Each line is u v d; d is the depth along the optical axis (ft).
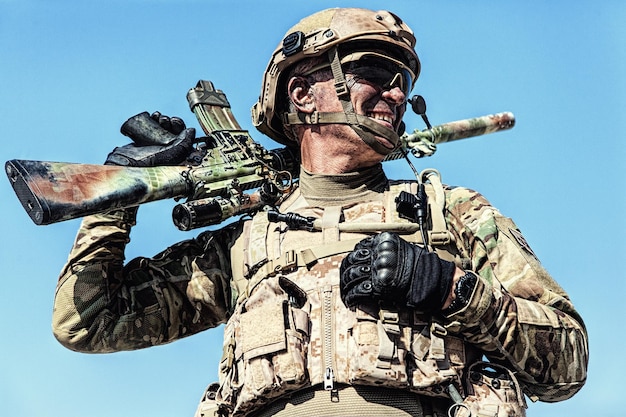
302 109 22.17
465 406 19.45
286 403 20.13
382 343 19.49
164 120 23.36
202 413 21.58
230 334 21.08
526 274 20.72
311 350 20.01
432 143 24.03
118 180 21.79
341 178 21.85
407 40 22.06
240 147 23.25
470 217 21.30
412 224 20.89
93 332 22.57
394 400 19.69
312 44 21.88
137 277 22.97
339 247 20.67
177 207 22.11
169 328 22.85
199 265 22.65
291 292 20.51
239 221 22.84
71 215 21.20
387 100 21.85
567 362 20.39
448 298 19.48
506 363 20.47
